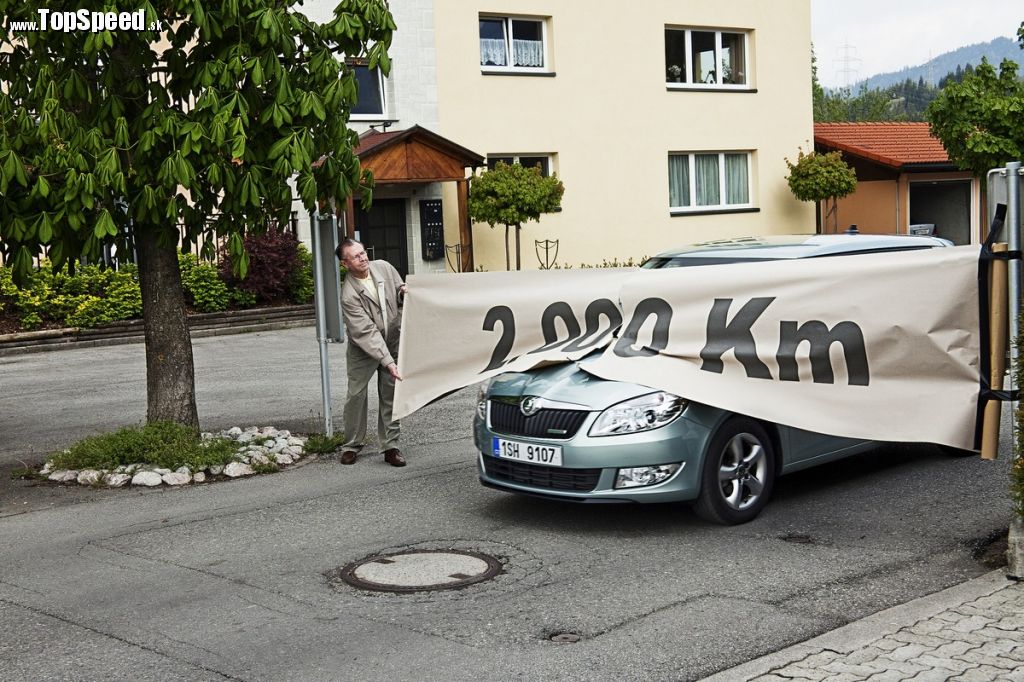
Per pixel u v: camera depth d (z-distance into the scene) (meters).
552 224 24.95
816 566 6.08
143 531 7.29
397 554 6.57
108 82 8.62
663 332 7.12
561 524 7.14
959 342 6.05
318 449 9.70
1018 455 5.67
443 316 8.49
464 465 9.09
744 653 4.89
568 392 6.85
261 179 8.69
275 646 5.13
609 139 25.69
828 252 7.75
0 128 8.30
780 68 28.45
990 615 5.15
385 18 9.09
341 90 8.91
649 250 26.45
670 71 26.98
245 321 20.27
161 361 9.45
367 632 5.28
